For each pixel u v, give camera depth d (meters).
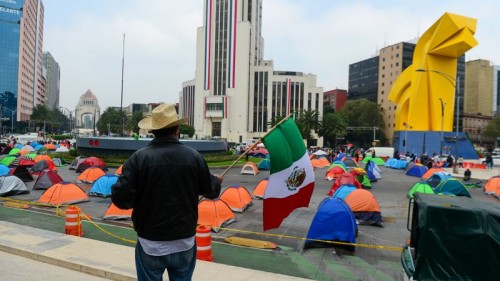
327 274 8.56
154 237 3.26
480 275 5.45
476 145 131.62
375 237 12.17
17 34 134.38
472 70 157.25
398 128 68.19
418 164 34.25
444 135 57.97
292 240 11.49
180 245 3.34
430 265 5.61
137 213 3.34
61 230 12.01
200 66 107.81
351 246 10.30
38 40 171.62
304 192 8.02
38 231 10.48
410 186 26.09
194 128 107.75
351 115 115.25
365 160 47.06
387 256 9.98
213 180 3.70
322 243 10.52
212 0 106.12
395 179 30.58
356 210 13.95
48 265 7.97
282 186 7.80
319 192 22.06
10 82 132.50
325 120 92.00
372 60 135.38
